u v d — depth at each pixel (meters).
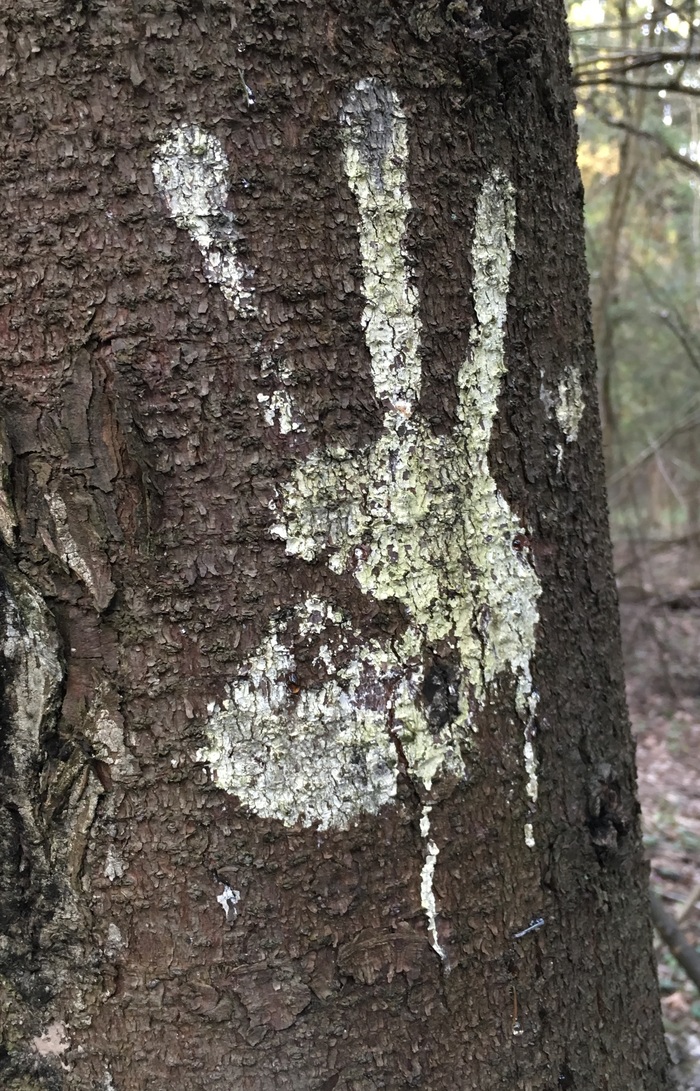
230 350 0.48
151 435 0.48
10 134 0.48
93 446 0.48
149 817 0.49
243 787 0.49
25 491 0.48
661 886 1.59
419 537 0.50
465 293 0.50
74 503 0.48
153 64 0.47
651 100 1.72
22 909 0.49
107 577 0.49
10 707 0.49
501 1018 0.51
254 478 0.48
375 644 0.49
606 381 1.93
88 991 0.49
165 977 0.49
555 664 0.53
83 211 0.48
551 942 0.52
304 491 0.49
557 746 0.53
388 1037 0.50
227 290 0.48
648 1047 0.55
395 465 0.49
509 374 0.51
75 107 0.48
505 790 0.51
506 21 0.50
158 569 0.48
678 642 3.09
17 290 0.48
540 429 0.52
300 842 0.49
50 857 0.49
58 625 0.49
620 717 0.55
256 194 0.48
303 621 0.49
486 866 0.51
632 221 2.38
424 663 0.50
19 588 0.48
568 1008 0.52
